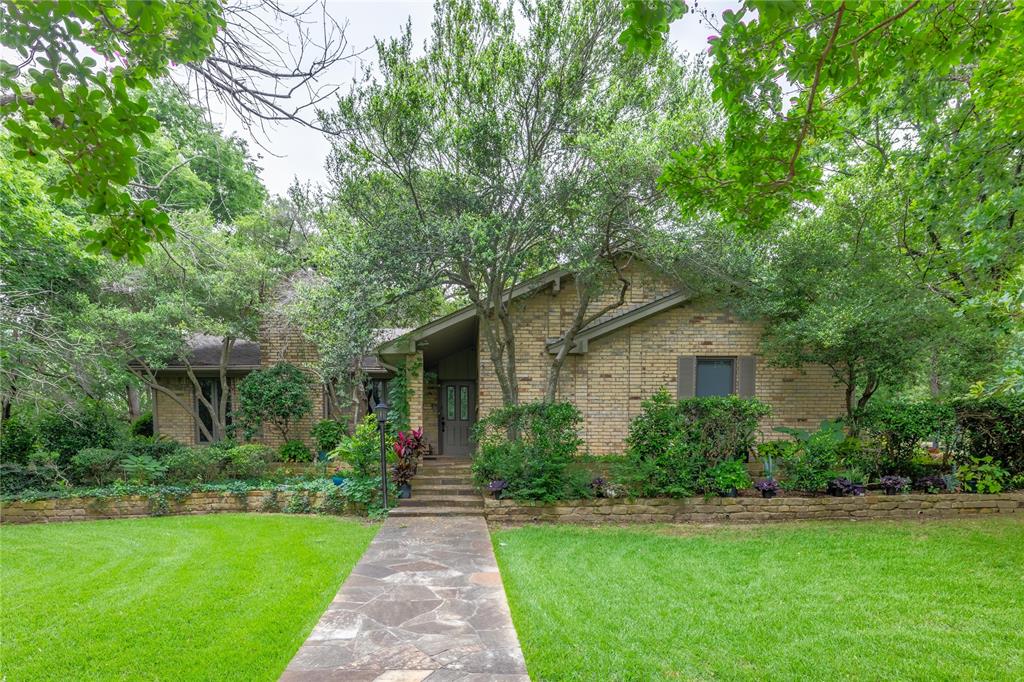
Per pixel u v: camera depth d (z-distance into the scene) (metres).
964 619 4.56
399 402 10.98
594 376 11.36
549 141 8.55
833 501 8.37
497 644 4.02
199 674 3.72
